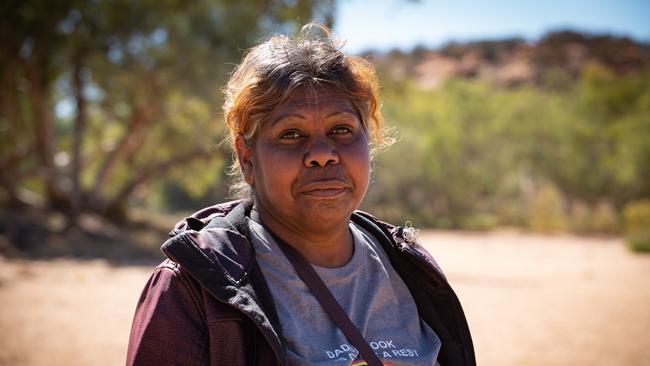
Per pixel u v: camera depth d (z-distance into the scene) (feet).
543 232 116.78
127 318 29.63
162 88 68.44
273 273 4.91
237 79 5.39
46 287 37.96
